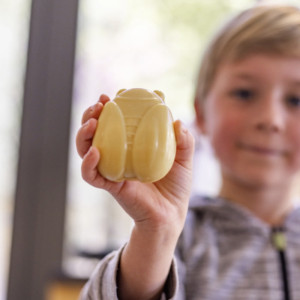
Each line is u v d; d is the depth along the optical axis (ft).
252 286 2.41
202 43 3.95
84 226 3.98
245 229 2.56
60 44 3.92
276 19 2.67
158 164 1.24
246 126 2.51
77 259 3.87
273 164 2.52
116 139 1.24
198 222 2.61
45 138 3.91
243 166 2.53
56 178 3.92
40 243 3.88
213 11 3.96
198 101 2.95
